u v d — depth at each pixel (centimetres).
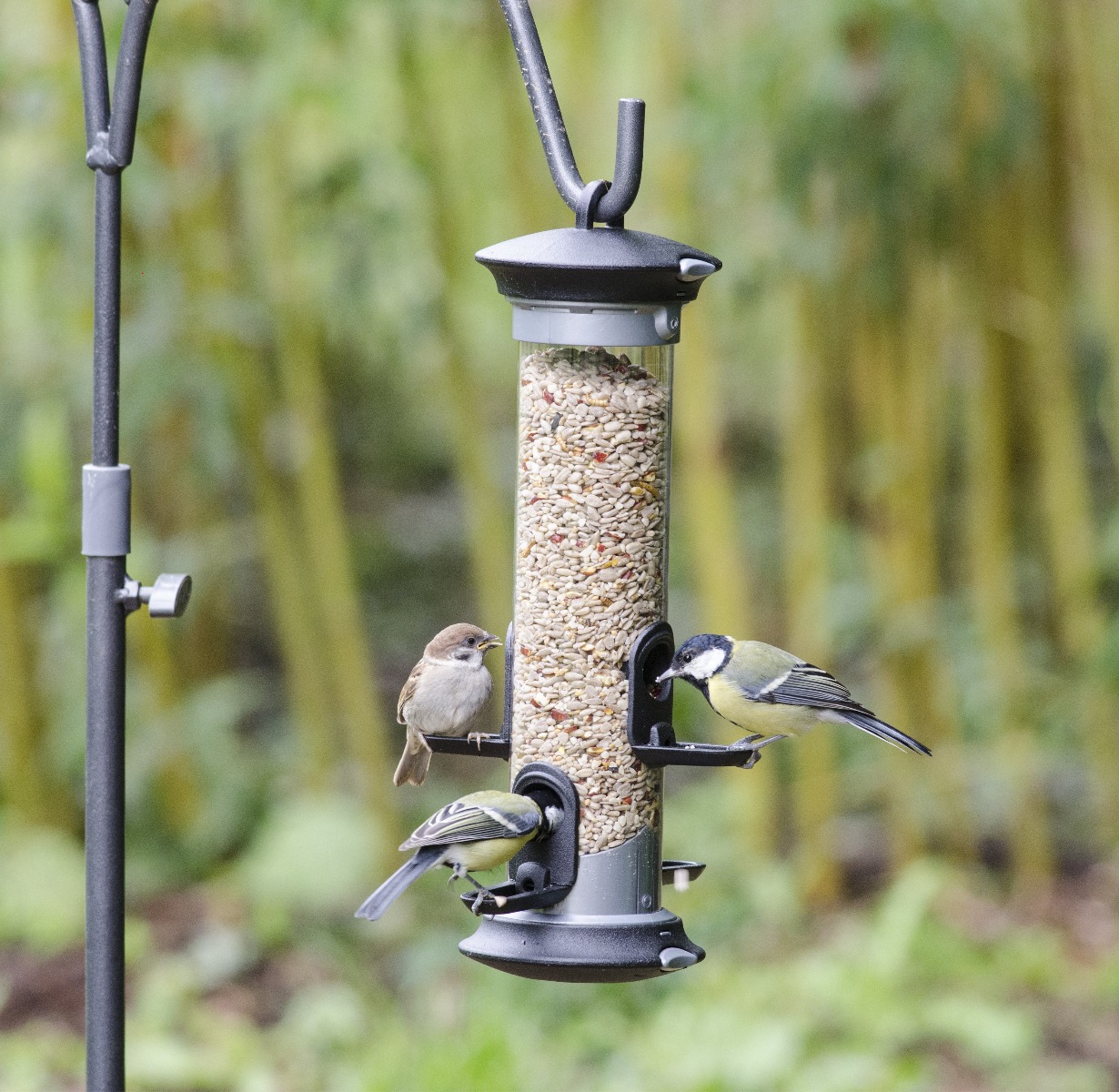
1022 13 1195
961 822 1306
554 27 1306
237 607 1772
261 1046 1078
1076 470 1258
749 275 1143
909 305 1190
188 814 1356
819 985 1099
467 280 1366
